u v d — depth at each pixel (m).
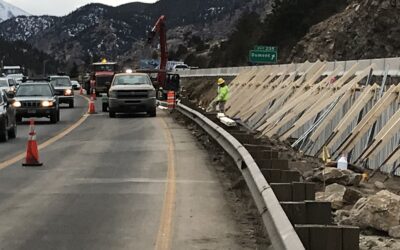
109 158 15.84
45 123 28.70
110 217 9.08
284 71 28.81
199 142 19.53
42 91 28.80
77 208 9.71
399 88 14.62
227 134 14.09
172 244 7.57
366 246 7.28
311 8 75.38
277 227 5.79
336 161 14.78
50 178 12.65
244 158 10.23
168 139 20.56
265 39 80.19
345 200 9.58
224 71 57.53
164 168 14.00
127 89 31.64
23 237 7.92
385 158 13.99
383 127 13.88
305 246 5.30
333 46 53.47
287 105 21.05
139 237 7.92
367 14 50.47
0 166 14.40
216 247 7.44
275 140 19.95
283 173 8.23
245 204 9.95
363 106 15.89
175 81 52.25
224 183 12.02
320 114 19.11
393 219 7.82
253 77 33.12
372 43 49.00
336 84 18.86
